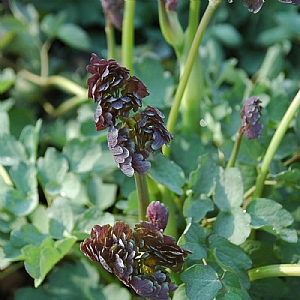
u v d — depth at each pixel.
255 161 0.54
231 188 0.50
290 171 0.52
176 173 0.52
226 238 0.49
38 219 0.52
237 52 0.92
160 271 0.42
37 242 0.50
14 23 0.75
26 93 0.77
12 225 0.52
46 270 0.49
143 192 0.45
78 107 0.74
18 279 0.63
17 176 0.53
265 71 0.71
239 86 0.63
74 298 0.55
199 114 0.59
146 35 0.91
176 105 0.52
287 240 0.48
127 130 0.41
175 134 0.59
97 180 0.58
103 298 0.55
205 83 0.62
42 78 0.73
